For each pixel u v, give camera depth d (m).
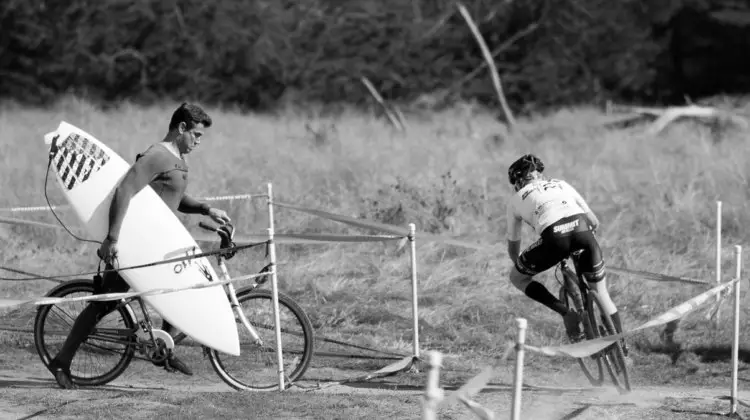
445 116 93.50
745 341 30.39
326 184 50.28
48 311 25.09
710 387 26.53
